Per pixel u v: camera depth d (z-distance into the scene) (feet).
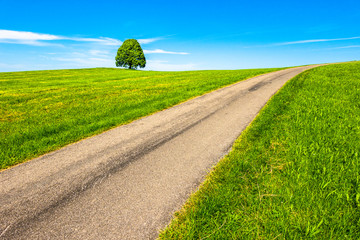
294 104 26.55
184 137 19.62
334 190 9.12
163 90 53.11
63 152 17.21
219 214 8.87
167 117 27.53
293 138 15.88
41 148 17.92
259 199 9.34
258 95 38.75
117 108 33.01
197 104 34.73
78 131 22.35
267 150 14.66
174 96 43.34
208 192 10.54
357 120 18.84
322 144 14.26
